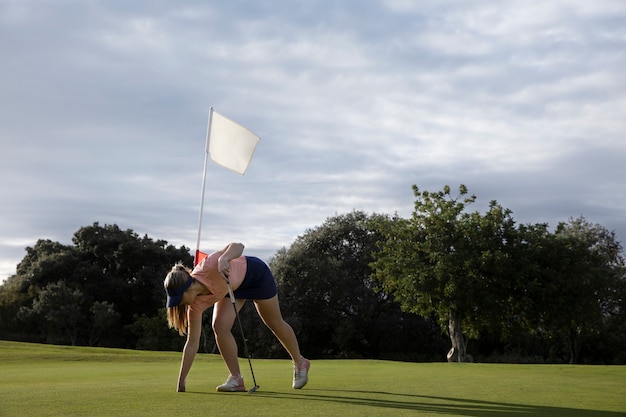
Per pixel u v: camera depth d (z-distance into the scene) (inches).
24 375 285.3
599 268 1332.4
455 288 1013.8
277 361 481.7
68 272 1860.2
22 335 1748.3
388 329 1501.0
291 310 1459.2
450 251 1077.1
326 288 1482.5
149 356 536.7
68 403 150.8
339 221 1616.6
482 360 1545.3
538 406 157.6
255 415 129.1
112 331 1839.3
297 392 186.1
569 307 1061.1
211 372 301.7
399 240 1146.7
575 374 302.2
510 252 1056.2
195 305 187.5
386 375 276.1
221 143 234.5
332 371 309.4
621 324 1521.9
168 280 182.9
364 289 1523.1
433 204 1124.5
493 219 1079.0
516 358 1531.7
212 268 186.7
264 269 201.2
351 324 1462.8
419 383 226.2
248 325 1441.9
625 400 173.9
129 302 1878.7
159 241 2010.3
